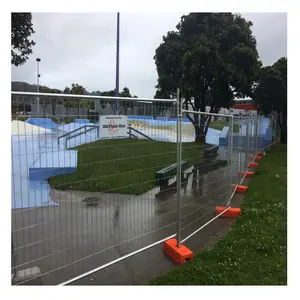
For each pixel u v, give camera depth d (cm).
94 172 555
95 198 556
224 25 1650
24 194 461
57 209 508
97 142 359
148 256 386
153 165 595
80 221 486
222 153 658
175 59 1777
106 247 405
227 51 1605
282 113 2023
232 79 1548
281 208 565
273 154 1402
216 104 1750
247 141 917
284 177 862
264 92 1905
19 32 1634
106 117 351
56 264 357
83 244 410
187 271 348
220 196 629
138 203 577
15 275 331
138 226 480
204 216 544
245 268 353
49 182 431
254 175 912
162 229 476
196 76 1577
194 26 1725
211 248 407
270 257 378
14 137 324
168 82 1814
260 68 1736
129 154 387
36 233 393
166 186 641
